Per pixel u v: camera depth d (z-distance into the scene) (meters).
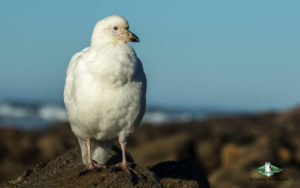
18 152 20.19
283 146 17.77
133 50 7.67
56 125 26.70
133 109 7.72
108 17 8.00
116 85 7.46
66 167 8.76
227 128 25.70
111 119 7.70
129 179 7.42
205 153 18.80
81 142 8.54
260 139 19.23
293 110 29.72
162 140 19.05
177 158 17.97
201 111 58.94
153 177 7.70
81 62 7.72
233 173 15.41
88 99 7.54
